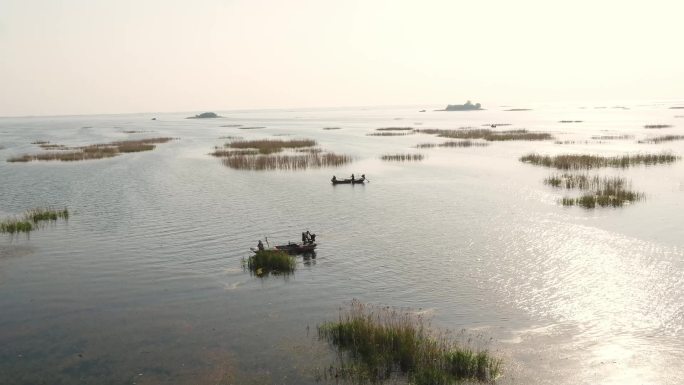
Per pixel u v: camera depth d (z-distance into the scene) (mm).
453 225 33969
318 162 68062
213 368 16141
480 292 21953
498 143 92375
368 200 43500
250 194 47188
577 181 47156
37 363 16812
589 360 16062
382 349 16547
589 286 22359
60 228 34656
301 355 16734
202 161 73688
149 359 16859
